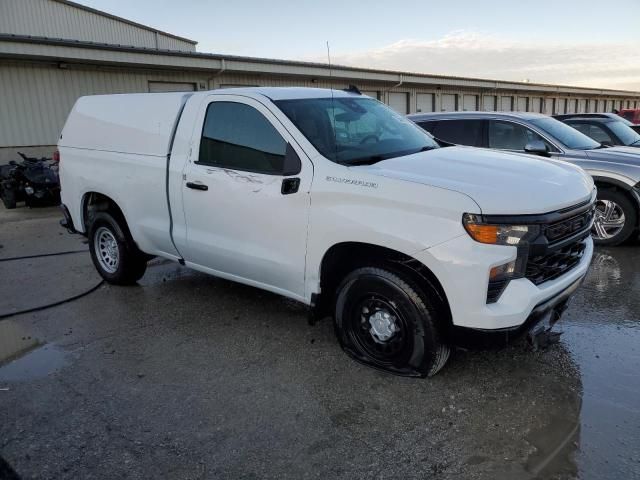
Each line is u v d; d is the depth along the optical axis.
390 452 2.79
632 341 4.00
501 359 3.75
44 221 9.71
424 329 3.28
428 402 3.23
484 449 2.79
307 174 3.60
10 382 3.65
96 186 5.32
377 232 3.22
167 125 4.61
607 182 6.54
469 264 2.96
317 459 2.75
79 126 5.63
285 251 3.78
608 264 5.97
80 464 2.77
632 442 2.81
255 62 17.81
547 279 3.26
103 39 28.39
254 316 4.68
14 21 23.59
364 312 3.59
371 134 4.16
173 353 4.02
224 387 3.49
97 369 3.80
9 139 13.56
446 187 3.09
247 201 3.93
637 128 12.42
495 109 32.56
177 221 4.57
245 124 4.03
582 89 39.31
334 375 3.59
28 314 4.91
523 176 3.39
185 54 15.78
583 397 3.26
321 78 20.75
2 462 2.80
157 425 3.09
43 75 13.91
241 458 2.78
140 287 5.60
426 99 27.27
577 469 2.61
